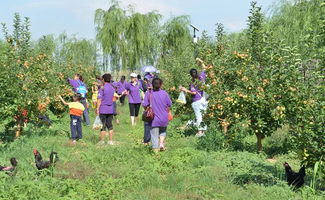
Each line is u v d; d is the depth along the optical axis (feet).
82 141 43.86
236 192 24.14
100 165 32.07
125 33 119.34
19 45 49.44
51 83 56.75
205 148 37.76
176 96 69.67
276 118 34.22
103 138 44.09
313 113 24.99
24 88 44.70
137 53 119.65
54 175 27.53
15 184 24.21
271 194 23.85
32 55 51.60
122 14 118.21
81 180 27.30
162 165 32.35
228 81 39.37
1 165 29.76
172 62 77.30
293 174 25.44
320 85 25.41
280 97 34.78
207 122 41.24
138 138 49.19
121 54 119.14
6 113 41.27
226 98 36.73
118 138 49.03
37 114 48.32
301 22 58.49
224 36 51.01
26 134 46.73
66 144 41.16
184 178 27.37
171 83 70.64
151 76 61.82
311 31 27.02
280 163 32.89
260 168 29.37
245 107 36.22
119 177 28.94
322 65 25.07
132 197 23.43
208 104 39.68
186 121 55.72
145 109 37.45
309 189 23.53
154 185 26.09
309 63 29.73
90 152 36.45
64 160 32.22
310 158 25.03
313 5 57.36
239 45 47.60
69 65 85.15
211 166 31.01
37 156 28.71
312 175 28.68
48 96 52.49
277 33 58.08
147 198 22.99
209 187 25.30
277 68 34.63
